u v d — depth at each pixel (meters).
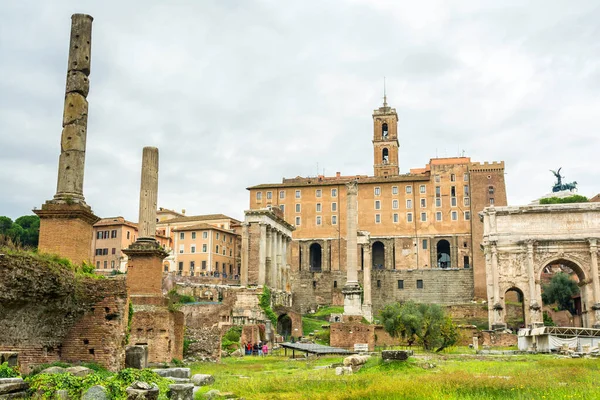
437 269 138.12
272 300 107.38
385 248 145.88
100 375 21.08
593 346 60.50
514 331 97.25
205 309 74.31
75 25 30.45
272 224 114.81
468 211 143.00
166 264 146.00
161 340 34.84
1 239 24.67
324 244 147.25
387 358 36.28
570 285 118.56
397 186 148.62
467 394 22.50
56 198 28.44
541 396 21.86
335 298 136.25
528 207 96.44
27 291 22.19
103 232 137.50
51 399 17.83
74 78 29.83
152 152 39.94
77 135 29.33
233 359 50.28
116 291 26.23
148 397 18.50
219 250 147.00
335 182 150.00
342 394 23.33
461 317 115.19
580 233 93.88
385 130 174.25
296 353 63.66
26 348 23.33
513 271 95.44
